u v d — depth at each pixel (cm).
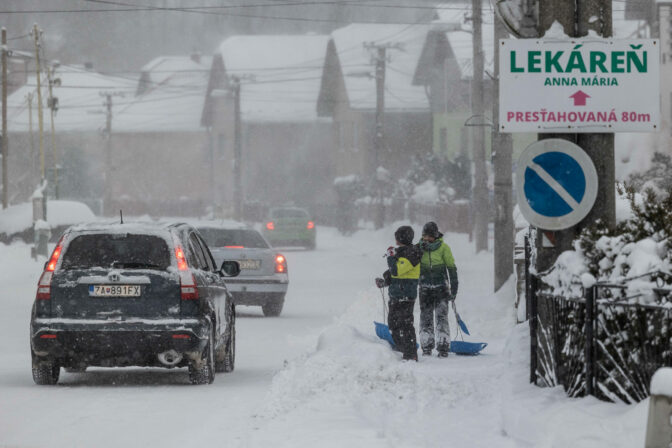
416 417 3167
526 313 5234
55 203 18538
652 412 1998
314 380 3659
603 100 3052
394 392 3566
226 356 4678
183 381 4356
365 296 6738
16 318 7544
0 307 8456
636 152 13012
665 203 2842
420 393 3541
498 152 8481
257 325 6975
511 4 3130
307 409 3356
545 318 3028
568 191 3009
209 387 4147
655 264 2556
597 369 2638
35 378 4166
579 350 2750
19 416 3416
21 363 5034
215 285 4497
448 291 5003
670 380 1984
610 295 2677
